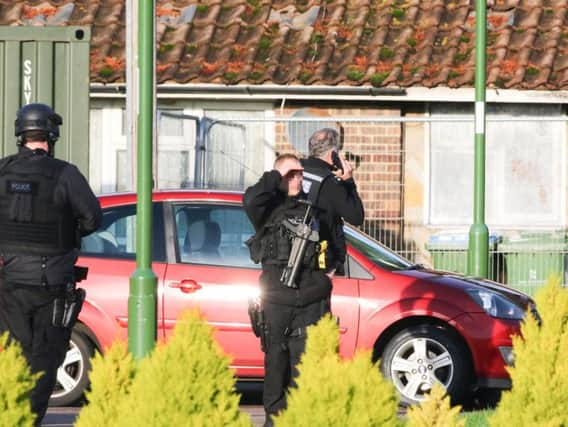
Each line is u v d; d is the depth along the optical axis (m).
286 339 33.59
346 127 69.31
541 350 22.02
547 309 22.91
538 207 72.19
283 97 70.12
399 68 70.25
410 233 70.81
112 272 42.47
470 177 71.50
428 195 71.19
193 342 19.12
